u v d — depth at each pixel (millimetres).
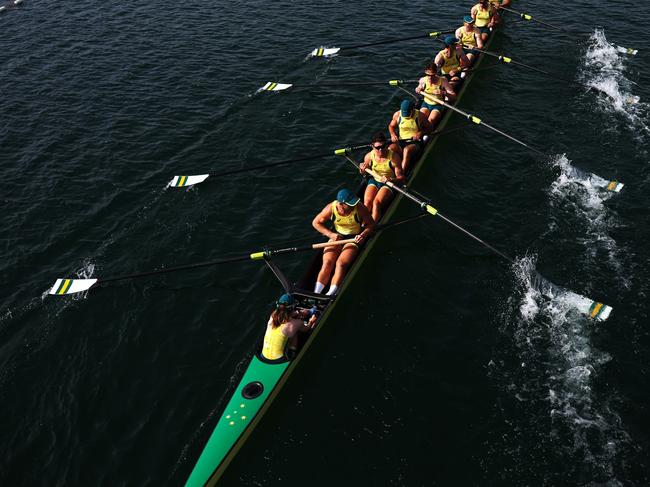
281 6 32375
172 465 9695
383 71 24672
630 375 10852
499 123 20234
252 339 12094
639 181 16578
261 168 16859
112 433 10289
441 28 28938
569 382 10773
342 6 32188
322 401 10633
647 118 19953
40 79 24047
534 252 14102
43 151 19094
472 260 14023
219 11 31828
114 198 16844
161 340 12195
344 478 9344
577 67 24219
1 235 15367
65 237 15336
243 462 9625
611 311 12133
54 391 11172
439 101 18859
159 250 14812
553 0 32156
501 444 9727
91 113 21453
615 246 14141
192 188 17219
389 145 15289
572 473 9219
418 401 10578
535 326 12039
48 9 32469
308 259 14320
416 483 9203
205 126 20594
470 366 11234
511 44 26922
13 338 12383
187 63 25484
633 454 9461
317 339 11891
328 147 19266
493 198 16250
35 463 9859
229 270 14062
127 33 28875
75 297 13375
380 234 14727
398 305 12758
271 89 22281
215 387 11062
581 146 18531
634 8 30281
